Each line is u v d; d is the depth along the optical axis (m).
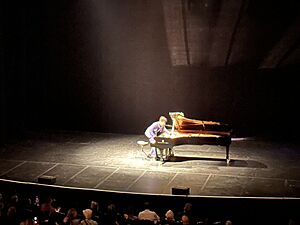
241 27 15.10
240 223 10.95
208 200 10.95
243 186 11.66
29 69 16.62
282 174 12.45
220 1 14.93
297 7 14.73
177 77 15.90
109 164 13.21
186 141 13.02
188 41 15.48
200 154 13.98
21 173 12.68
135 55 15.96
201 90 15.85
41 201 11.85
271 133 15.77
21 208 9.48
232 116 15.84
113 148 14.66
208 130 13.09
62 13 16.14
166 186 11.67
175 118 13.22
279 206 10.88
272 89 15.53
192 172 12.55
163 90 16.06
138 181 12.00
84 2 15.93
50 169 12.92
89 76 16.41
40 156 13.98
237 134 15.86
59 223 9.08
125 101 16.33
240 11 14.95
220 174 12.42
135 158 13.67
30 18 16.30
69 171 12.75
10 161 13.59
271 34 15.07
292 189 11.50
